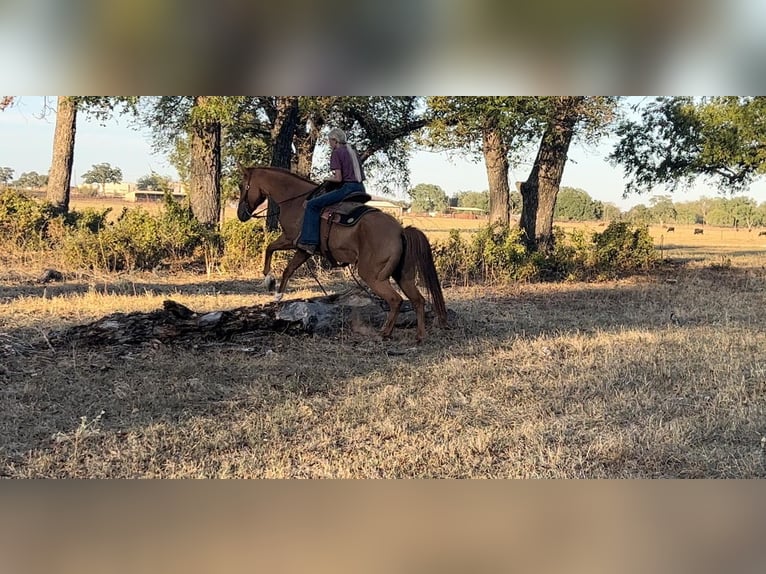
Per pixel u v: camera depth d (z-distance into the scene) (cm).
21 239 1473
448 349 713
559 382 585
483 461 411
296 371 604
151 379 560
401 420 483
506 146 1722
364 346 714
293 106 1623
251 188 780
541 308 1062
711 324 909
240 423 468
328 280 1335
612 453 419
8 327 732
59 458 400
